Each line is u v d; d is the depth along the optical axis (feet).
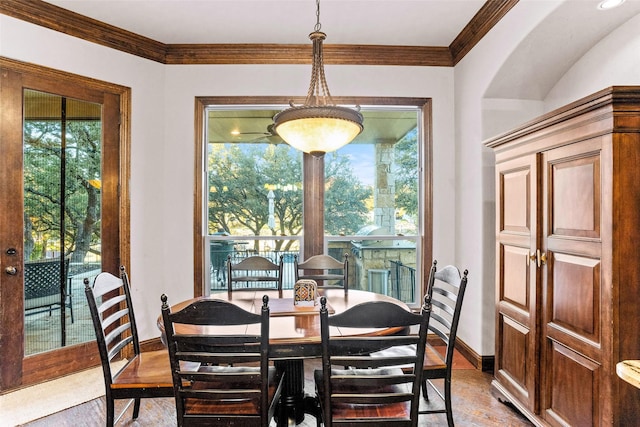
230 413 4.79
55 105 8.91
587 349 5.26
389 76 10.99
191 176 10.78
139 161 10.22
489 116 9.38
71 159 9.18
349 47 10.66
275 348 5.00
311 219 11.26
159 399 7.78
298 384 6.56
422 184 11.26
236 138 11.20
